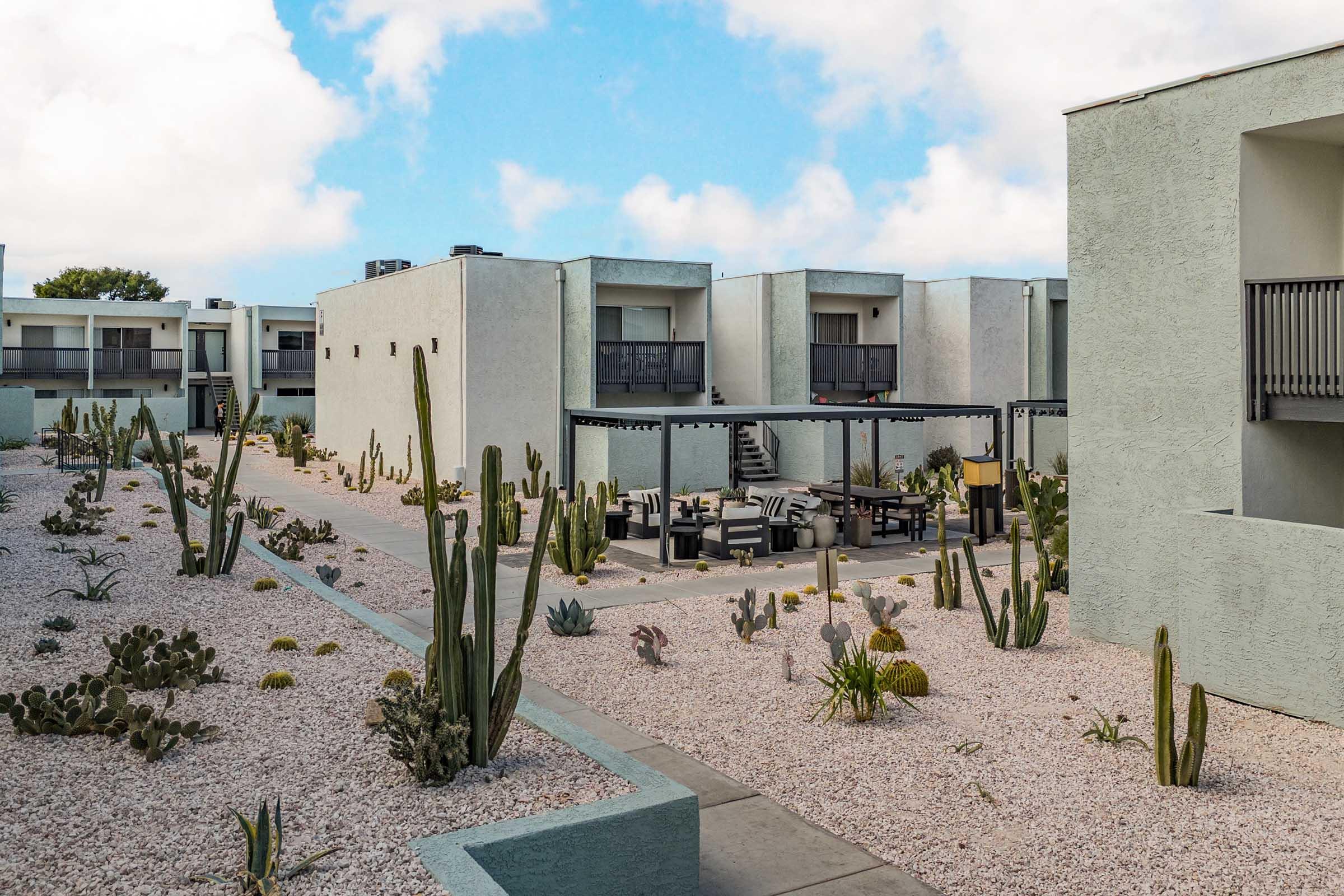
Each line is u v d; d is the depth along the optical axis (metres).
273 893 4.40
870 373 28.88
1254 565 9.09
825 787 7.11
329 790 5.70
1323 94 9.03
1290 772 7.45
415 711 5.89
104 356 42.25
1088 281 11.09
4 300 40.41
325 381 34.62
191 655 8.82
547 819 5.16
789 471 28.38
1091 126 11.00
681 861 5.47
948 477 24.30
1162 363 10.42
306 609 10.70
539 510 21.58
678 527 16.44
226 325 47.53
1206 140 9.96
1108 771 7.41
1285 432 10.16
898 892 5.66
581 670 9.95
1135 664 10.18
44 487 20.58
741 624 11.02
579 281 24.94
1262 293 9.64
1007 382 30.58
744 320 29.70
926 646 10.92
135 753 6.33
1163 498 10.41
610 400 26.34
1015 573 10.83
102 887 4.58
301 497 23.39
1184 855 6.09
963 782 7.20
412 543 17.39
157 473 24.50
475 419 24.39
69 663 8.47
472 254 27.81
